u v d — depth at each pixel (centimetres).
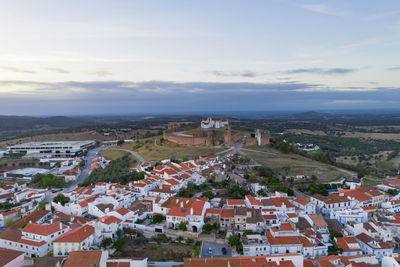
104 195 14962
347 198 13512
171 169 17500
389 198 14325
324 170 19175
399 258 8575
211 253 9219
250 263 7994
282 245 9225
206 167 18125
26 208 14088
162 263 8756
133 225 11269
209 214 11525
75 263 7725
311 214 11431
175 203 12356
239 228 10838
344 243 9875
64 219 12081
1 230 12219
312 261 8519
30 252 9725
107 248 9619
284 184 15550
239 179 16250
